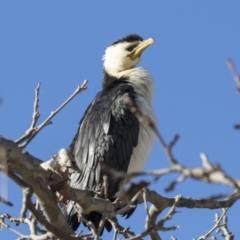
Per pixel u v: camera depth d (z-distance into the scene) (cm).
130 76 1697
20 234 916
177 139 556
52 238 830
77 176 1466
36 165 870
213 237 1130
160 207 1121
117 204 1027
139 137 1516
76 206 1024
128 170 1501
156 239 1117
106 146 1480
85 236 834
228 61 559
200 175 499
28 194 694
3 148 773
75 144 1538
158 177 504
